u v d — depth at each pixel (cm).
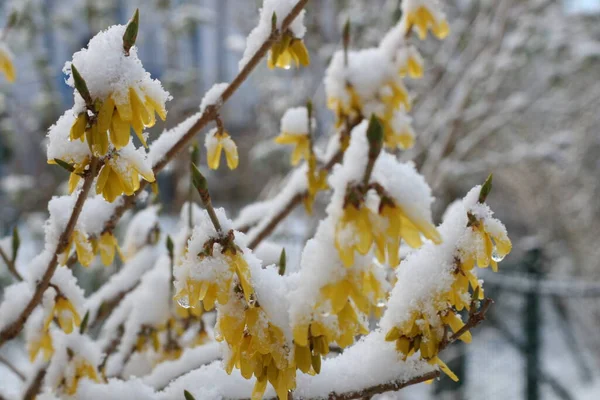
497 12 175
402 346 41
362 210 35
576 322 238
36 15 169
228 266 37
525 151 208
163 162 51
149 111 38
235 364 38
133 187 41
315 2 191
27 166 217
